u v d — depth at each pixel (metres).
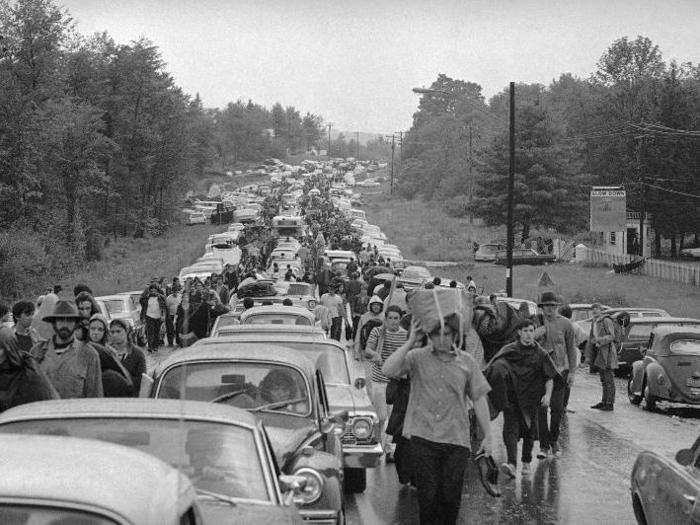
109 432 5.96
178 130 114.12
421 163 189.50
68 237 79.06
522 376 13.10
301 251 60.28
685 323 27.56
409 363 7.93
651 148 90.56
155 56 108.19
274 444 7.83
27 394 9.41
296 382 9.14
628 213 93.50
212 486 5.97
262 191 197.00
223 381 9.12
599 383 26.45
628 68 110.88
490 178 87.62
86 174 81.69
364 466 11.59
